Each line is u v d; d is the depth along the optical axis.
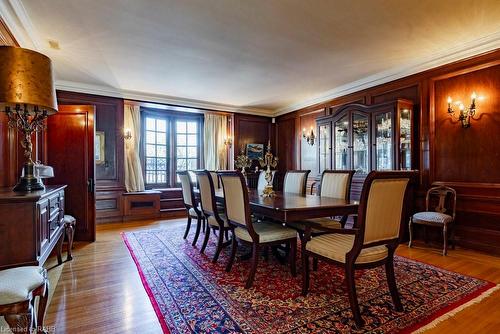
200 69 4.04
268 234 2.38
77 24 2.72
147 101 5.45
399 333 1.63
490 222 3.18
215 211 2.93
